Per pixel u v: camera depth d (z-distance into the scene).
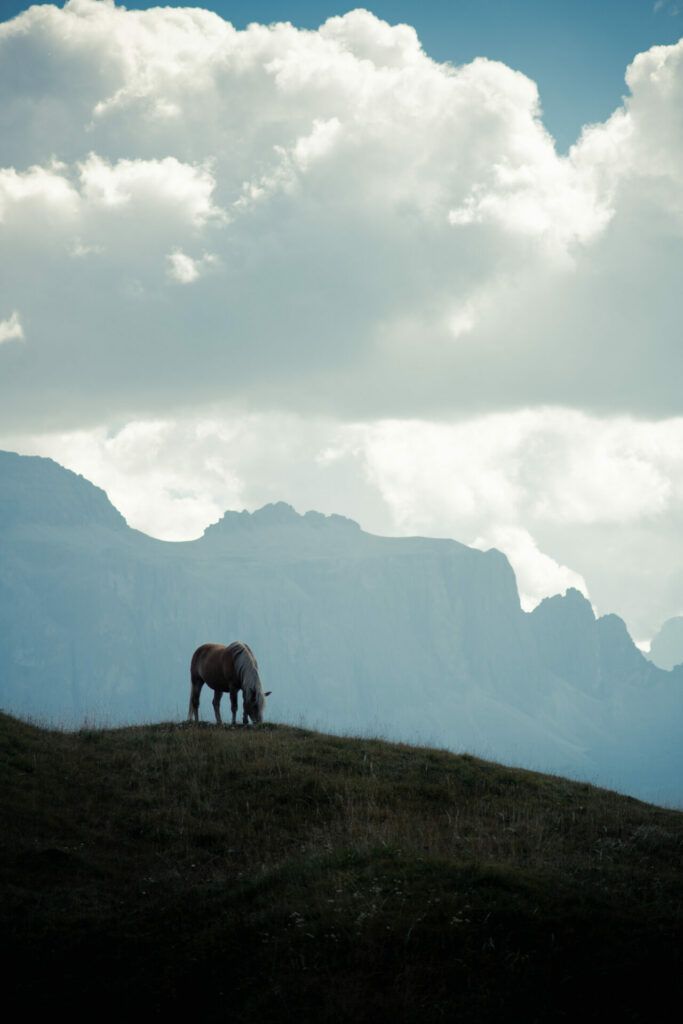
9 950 13.43
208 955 12.78
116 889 16.45
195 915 14.34
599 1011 11.10
